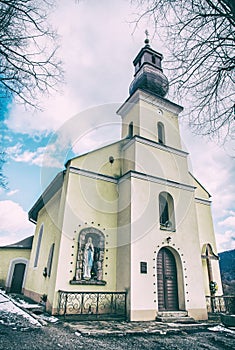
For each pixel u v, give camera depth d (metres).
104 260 8.02
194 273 8.62
